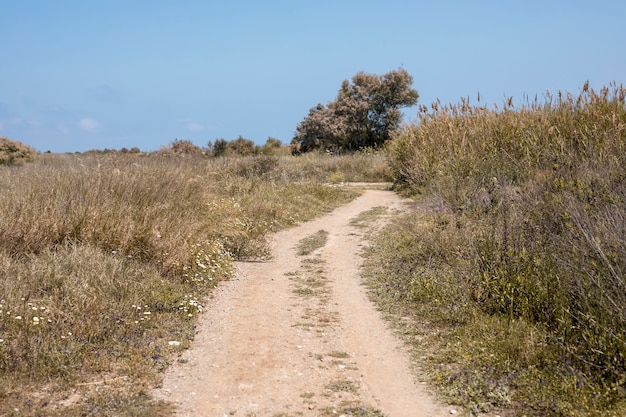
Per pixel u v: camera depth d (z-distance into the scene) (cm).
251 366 593
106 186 1107
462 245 956
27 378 515
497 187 1193
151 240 915
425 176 1662
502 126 1505
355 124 4491
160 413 480
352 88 4719
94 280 733
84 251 822
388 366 602
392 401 517
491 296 744
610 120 1289
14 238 835
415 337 688
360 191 2069
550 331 630
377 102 4550
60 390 505
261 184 1888
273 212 1509
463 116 1739
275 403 507
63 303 664
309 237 1332
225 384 546
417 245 1058
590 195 853
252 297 861
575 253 673
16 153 3372
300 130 4681
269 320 751
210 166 2070
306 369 589
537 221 862
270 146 4706
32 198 972
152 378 545
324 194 1917
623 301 569
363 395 529
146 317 685
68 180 1096
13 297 653
